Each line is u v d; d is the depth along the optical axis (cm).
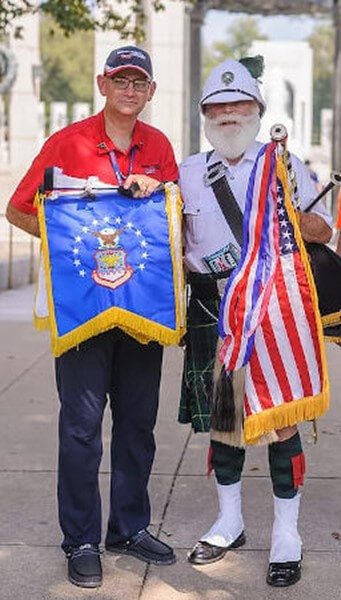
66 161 428
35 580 440
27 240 1880
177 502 532
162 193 428
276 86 3106
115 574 444
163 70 2283
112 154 428
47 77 7131
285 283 420
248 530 490
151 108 2295
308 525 498
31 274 1479
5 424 688
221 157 437
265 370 421
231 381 436
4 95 3322
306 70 3797
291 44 3791
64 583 437
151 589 430
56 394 775
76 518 440
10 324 1094
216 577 441
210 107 433
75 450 435
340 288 435
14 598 422
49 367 875
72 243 423
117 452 454
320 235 430
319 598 421
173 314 427
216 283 443
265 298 416
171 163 441
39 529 496
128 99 420
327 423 686
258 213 418
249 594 425
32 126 2809
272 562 437
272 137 417
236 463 457
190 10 2295
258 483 558
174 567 451
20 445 638
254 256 419
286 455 438
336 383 804
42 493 547
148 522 464
